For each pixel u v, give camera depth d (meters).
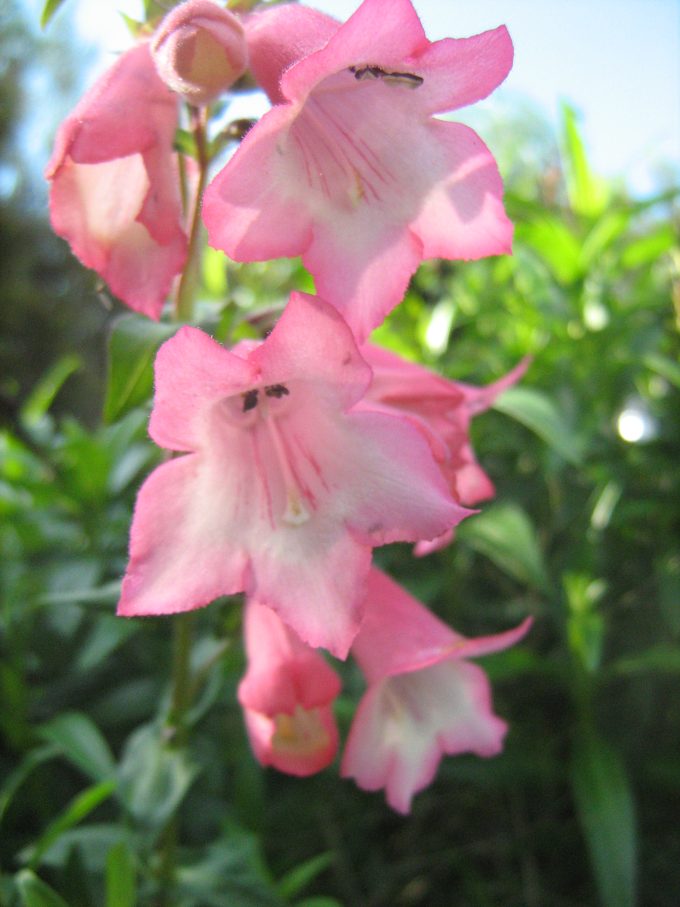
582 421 0.23
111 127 0.11
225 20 0.11
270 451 0.12
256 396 0.12
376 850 0.24
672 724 0.23
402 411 0.13
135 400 0.12
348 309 0.11
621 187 0.27
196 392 0.10
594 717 0.21
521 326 0.26
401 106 0.11
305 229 0.10
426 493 0.11
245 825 0.19
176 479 0.11
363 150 0.11
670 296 0.26
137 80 0.11
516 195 0.24
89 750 0.17
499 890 0.23
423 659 0.13
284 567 0.11
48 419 0.27
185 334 0.10
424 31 0.10
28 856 0.17
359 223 0.11
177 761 0.15
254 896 0.16
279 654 0.13
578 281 0.24
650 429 0.26
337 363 0.11
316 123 0.11
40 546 0.24
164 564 0.10
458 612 0.24
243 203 0.10
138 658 0.22
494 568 0.26
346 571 0.11
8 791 0.17
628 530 0.24
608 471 0.22
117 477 0.23
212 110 0.13
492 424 0.25
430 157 0.11
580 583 0.21
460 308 0.28
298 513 0.11
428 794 0.24
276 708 0.13
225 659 0.17
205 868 0.16
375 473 0.11
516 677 0.24
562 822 0.24
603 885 0.18
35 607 0.21
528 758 0.21
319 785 0.22
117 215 0.12
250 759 0.20
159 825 0.14
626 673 0.22
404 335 0.27
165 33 0.11
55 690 0.22
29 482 0.24
